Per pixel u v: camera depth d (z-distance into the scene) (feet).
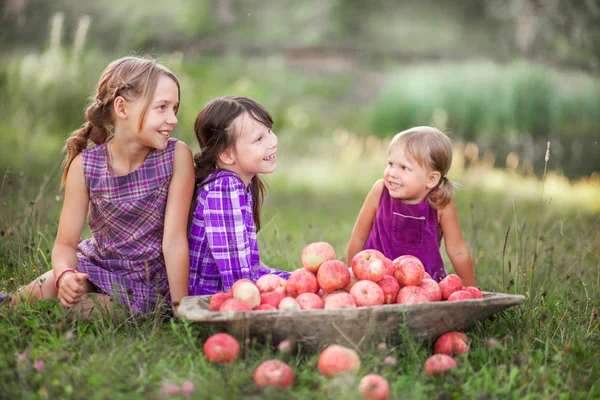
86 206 10.36
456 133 47.80
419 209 11.50
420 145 11.10
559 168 34.76
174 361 7.95
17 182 18.31
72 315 9.37
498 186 30.04
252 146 10.40
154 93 9.70
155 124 9.75
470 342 8.87
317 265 9.25
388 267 9.20
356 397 7.02
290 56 76.02
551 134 44.34
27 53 47.06
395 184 11.29
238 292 8.72
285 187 32.96
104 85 9.93
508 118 47.14
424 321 8.39
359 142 46.32
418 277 9.21
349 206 28.68
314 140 47.98
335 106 61.41
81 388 7.22
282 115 54.39
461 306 8.38
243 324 7.99
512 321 10.03
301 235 18.76
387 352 8.32
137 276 10.26
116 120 10.01
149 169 10.19
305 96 63.16
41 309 9.41
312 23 82.89
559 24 45.91
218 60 67.56
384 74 71.82
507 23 73.92
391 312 8.14
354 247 12.26
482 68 52.01
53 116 31.94
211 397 7.06
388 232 11.71
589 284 12.54
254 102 10.62
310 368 8.03
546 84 47.78
